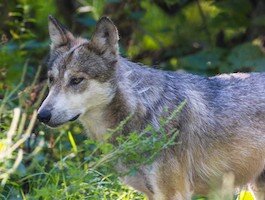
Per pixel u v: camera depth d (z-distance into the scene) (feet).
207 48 55.93
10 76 49.67
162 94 36.86
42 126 42.32
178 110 34.88
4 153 33.65
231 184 36.01
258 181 40.11
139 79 36.76
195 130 37.37
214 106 37.93
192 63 52.95
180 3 56.75
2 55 50.55
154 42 56.65
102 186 37.27
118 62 36.55
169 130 36.55
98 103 36.35
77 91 36.01
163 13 57.31
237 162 38.32
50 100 35.81
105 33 36.37
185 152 37.17
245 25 54.60
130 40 55.36
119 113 36.55
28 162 39.83
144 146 33.96
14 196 36.58
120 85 36.42
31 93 44.60
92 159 38.01
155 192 36.40
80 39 37.81
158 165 36.14
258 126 38.32
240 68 51.70
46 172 39.01
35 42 51.47
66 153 42.14
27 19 52.65
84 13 56.44
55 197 33.78
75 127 44.06
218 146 37.88
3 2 53.72
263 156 38.68
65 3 56.24
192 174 37.91
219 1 55.26
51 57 37.37
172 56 56.13
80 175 34.17
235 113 38.04
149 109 36.45
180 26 57.00
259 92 38.65
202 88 38.17
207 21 57.62
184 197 37.06
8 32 53.31
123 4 54.70
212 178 38.32
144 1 55.98
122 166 35.91
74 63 36.14
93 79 36.09
